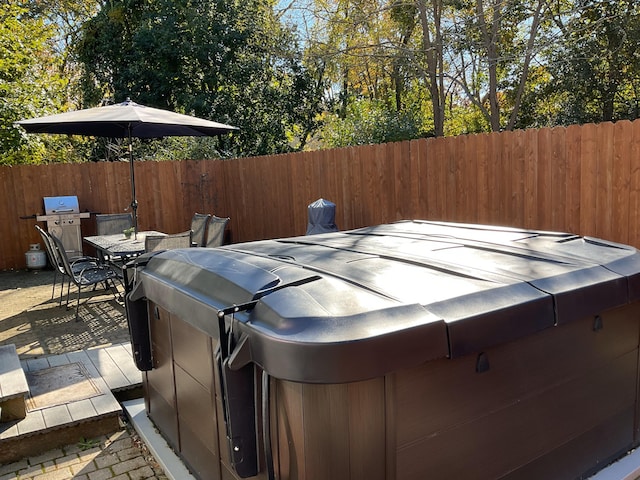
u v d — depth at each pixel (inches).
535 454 76.4
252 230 361.7
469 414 67.4
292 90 582.9
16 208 335.6
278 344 56.8
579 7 455.2
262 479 67.0
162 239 199.2
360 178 272.8
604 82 471.5
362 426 58.6
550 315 71.2
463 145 219.6
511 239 102.0
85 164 349.7
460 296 66.3
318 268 78.4
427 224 128.7
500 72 557.0
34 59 408.8
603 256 88.7
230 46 534.9
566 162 184.2
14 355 136.8
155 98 545.3
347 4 573.3
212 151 449.4
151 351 109.6
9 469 107.4
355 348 54.9
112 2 567.5
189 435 94.4
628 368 89.8
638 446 94.4
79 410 119.7
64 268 225.1
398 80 682.8
